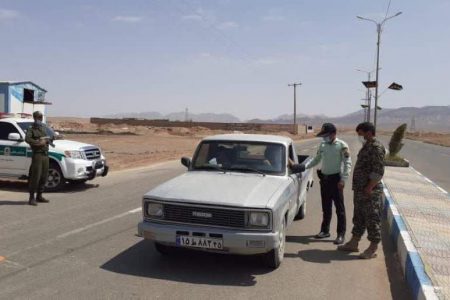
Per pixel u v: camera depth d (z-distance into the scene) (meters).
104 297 5.04
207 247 5.73
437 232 7.91
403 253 6.70
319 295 5.38
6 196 11.06
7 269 5.86
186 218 5.86
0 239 7.23
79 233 7.74
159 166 20.06
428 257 6.32
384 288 5.73
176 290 5.35
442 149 47.47
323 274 6.14
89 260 6.33
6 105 30.66
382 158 6.86
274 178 6.93
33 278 5.57
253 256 6.78
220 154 7.37
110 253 6.68
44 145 10.03
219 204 5.73
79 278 5.62
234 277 5.88
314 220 9.63
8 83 30.56
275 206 5.82
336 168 7.83
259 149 7.34
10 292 5.11
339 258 6.93
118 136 47.50
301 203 8.87
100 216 9.09
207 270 6.11
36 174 9.95
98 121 103.19
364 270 6.39
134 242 7.29
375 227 6.93
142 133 58.44
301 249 7.37
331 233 8.54
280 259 6.29
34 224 8.27
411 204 10.84
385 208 10.91
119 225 8.38
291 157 7.72
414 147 49.62
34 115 9.98
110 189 12.64
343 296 5.38
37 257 6.39
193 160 7.48
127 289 5.32
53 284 5.39
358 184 7.07
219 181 6.55
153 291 5.29
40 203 10.27
